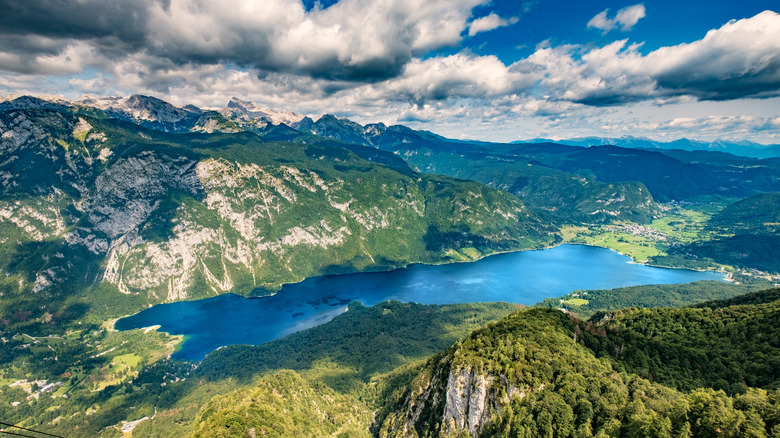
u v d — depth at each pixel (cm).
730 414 9619
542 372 13350
